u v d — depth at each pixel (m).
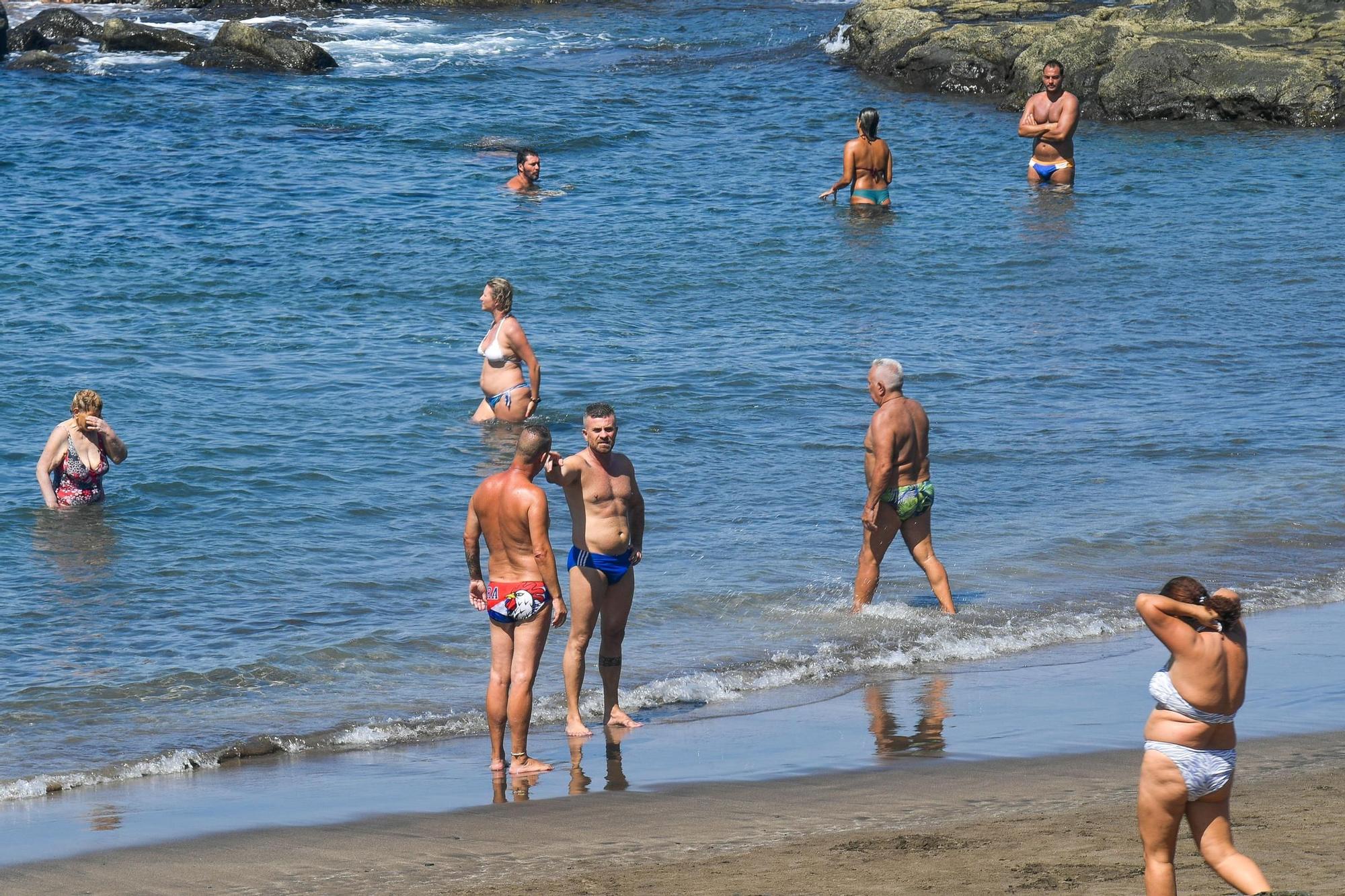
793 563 45.44
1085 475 53.88
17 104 130.12
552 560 30.98
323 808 28.67
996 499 51.53
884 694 35.69
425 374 65.44
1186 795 21.06
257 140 118.69
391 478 52.59
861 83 148.62
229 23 155.75
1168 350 70.44
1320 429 58.94
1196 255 88.06
